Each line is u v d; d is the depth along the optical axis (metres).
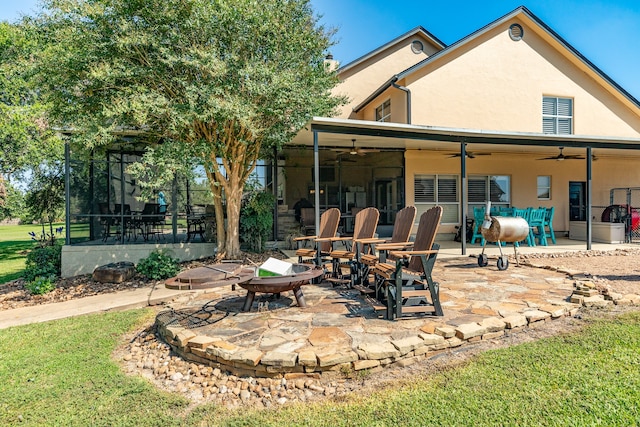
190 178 7.22
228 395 2.88
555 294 4.96
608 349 3.26
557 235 12.96
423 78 11.29
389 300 3.96
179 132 7.23
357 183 11.84
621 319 4.02
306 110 7.62
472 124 11.63
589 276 6.18
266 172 10.97
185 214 9.76
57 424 2.54
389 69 14.21
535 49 12.28
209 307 4.72
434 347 3.33
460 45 11.38
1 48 12.38
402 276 4.41
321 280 6.02
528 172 12.61
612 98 12.97
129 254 8.73
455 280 5.96
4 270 10.12
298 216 11.36
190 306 4.82
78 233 9.12
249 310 4.46
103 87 6.78
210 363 3.29
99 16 6.36
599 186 13.31
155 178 6.54
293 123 7.67
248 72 6.70
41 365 3.52
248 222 9.31
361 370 3.04
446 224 12.00
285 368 2.99
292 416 2.54
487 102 11.79
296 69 7.72
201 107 6.84
